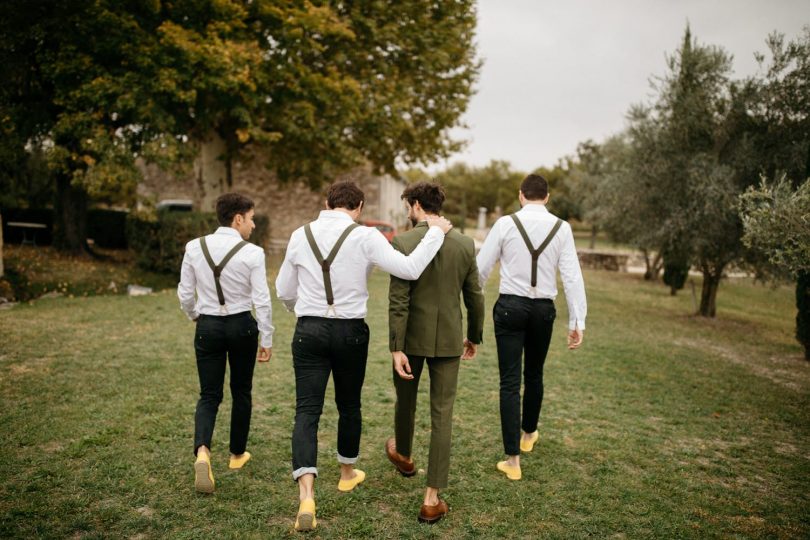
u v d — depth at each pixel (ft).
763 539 9.29
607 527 9.51
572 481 11.21
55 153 36.37
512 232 11.01
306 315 9.20
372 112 45.24
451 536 9.06
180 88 38.01
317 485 10.57
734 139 33.40
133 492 9.91
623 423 15.02
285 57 42.04
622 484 11.17
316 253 9.12
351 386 9.69
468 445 12.94
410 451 10.97
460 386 17.70
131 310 27.55
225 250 9.86
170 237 40.47
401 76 50.78
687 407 16.83
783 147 31.19
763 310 48.11
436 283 9.66
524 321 11.10
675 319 37.22
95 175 35.78
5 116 38.78
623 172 38.27
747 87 32.14
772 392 19.12
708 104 33.42
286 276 9.55
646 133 35.47
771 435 14.73
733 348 27.94
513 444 11.20
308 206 84.23
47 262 42.14
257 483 10.53
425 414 14.94
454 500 10.26
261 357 10.44
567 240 11.06
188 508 9.48
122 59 38.37
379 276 51.26
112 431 12.45
